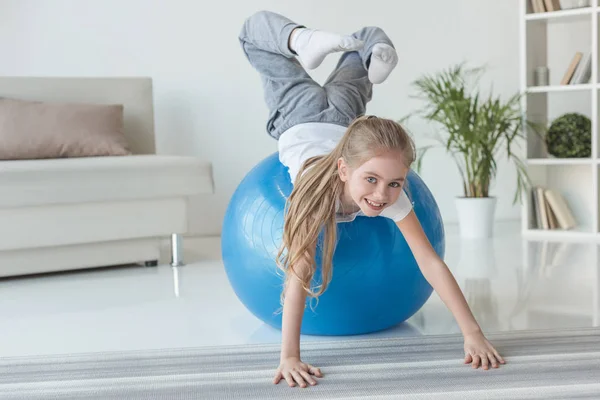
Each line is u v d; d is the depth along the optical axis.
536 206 4.06
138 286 2.93
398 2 4.50
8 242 3.02
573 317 2.20
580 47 4.48
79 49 4.20
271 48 2.31
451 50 4.56
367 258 1.89
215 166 4.38
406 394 1.57
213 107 4.36
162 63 4.30
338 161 1.70
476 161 3.97
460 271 2.99
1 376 1.79
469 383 1.62
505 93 4.62
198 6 4.32
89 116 3.63
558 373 1.67
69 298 2.74
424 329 2.13
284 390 1.62
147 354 1.94
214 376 1.74
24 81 3.71
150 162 3.23
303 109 2.21
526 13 4.00
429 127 4.53
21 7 4.12
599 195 3.92
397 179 1.62
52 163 3.10
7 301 2.72
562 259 3.20
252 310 2.12
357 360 1.82
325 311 1.95
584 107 4.43
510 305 2.38
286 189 1.99
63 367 1.85
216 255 3.67
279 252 1.79
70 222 3.12
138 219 3.25
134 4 4.25
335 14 4.45
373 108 4.49
